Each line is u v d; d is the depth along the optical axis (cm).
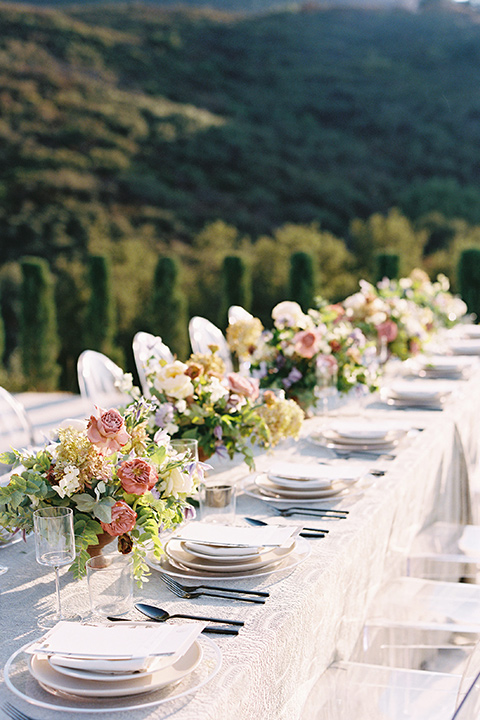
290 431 208
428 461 229
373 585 171
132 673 96
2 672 103
